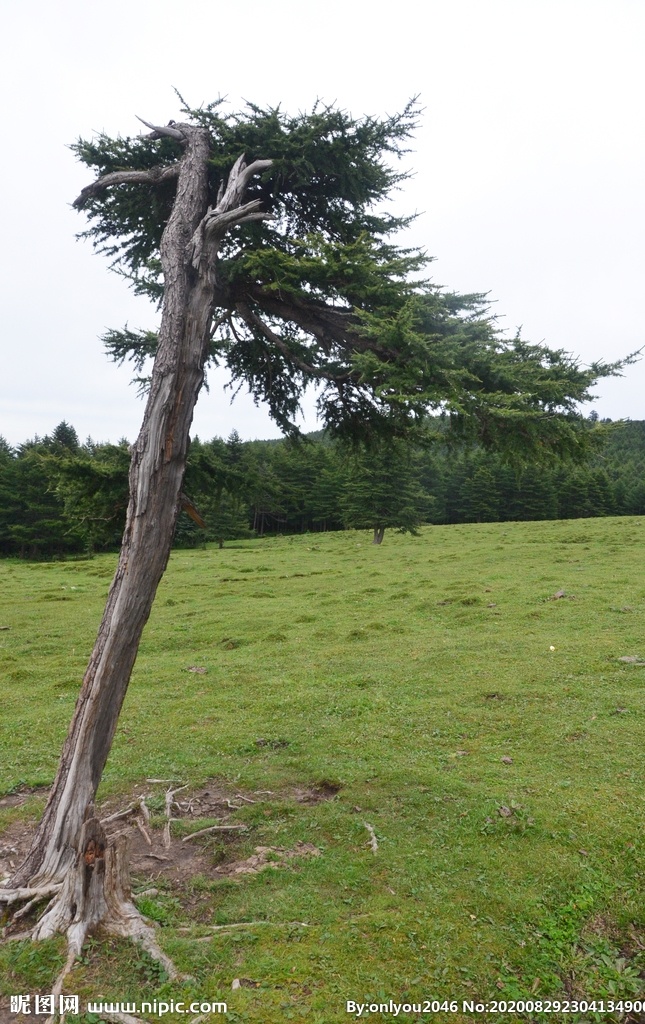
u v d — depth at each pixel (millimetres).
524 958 4898
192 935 5027
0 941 4852
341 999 4430
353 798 7473
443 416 6156
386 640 15547
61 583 28438
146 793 7773
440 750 8984
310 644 15602
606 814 6953
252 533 54156
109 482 6566
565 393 5742
